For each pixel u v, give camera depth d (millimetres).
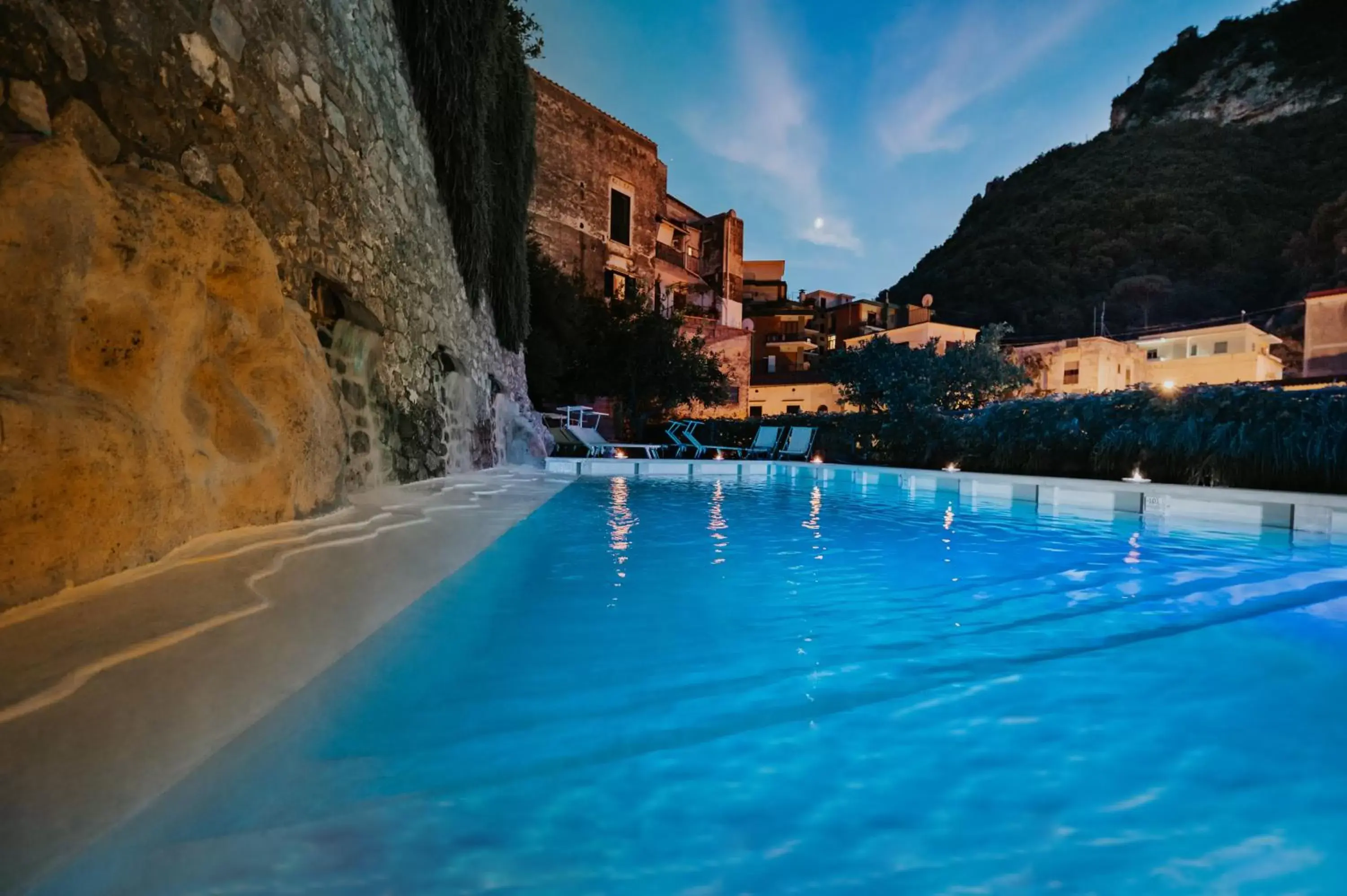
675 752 1383
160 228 2166
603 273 20766
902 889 1008
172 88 2562
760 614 2475
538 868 1036
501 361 9594
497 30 7449
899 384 12328
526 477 7742
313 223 3730
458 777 1271
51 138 1890
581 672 1832
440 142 6039
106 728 1150
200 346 2363
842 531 4645
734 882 1021
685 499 6641
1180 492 5602
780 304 40719
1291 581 3137
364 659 1822
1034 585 3018
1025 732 1514
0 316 1682
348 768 1286
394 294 4969
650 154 22438
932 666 1935
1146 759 1404
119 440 1765
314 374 3135
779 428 14211
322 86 3863
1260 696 1734
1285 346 31781
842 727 1518
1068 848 1111
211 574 1927
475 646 2027
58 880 894
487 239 7941
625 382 17766
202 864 994
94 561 1669
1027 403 9578
